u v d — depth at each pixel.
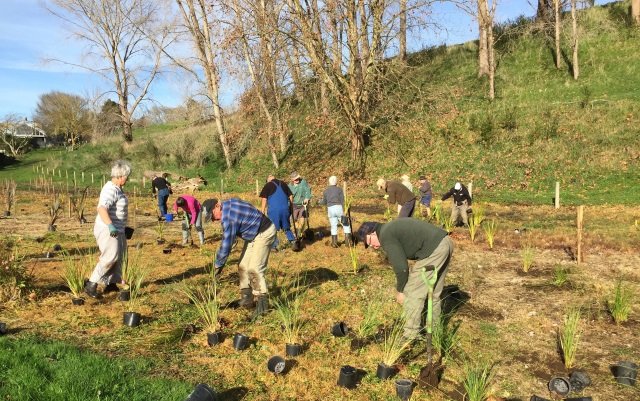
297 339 5.21
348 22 22.84
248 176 31.20
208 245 10.66
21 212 17.33
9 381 3.70
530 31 30.80
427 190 14.66
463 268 8.27
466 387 3.96
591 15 31.05
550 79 27.50
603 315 5.96
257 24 22.03
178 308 6.14
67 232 12.59
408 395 4.00
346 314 6.00
